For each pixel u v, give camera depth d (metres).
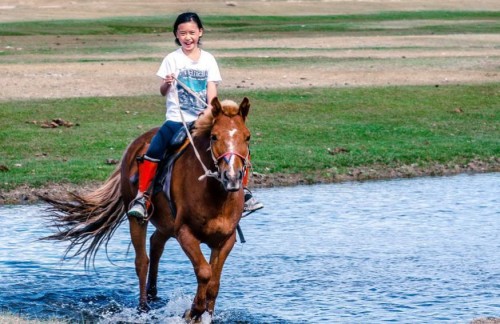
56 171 17.11
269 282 10.66
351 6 71.38
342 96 25.77
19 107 23.33
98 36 48.25
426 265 11.41
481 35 47.72
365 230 13.34
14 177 16.53
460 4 74.56
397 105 25.02
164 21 57.69
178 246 12.57
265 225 13.60
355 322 9.16
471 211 14.73
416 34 49.12
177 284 10.72
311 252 12.03
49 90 26.02
